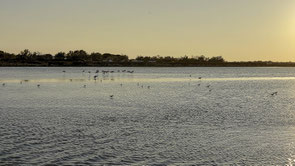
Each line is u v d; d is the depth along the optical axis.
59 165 32.31
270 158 34.56
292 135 43.47
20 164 32.41
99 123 50.34
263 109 66.94
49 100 80.19
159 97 89.19
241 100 83.56
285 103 77.81
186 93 102.06
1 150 36.12
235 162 33.41
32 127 47.03
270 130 46.38
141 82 156.88
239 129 46.91
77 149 36.91
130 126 48.31
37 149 36.72
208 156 35.03
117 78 190.38
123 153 35.75
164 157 34.66
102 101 78.94
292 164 33.00
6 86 122.81
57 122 50.91
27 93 97.19
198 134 43.81
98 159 33.94
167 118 54.91
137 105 71.75
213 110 64.75
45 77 184.00
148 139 41.22
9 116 56.12
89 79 173.12
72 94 95.69
